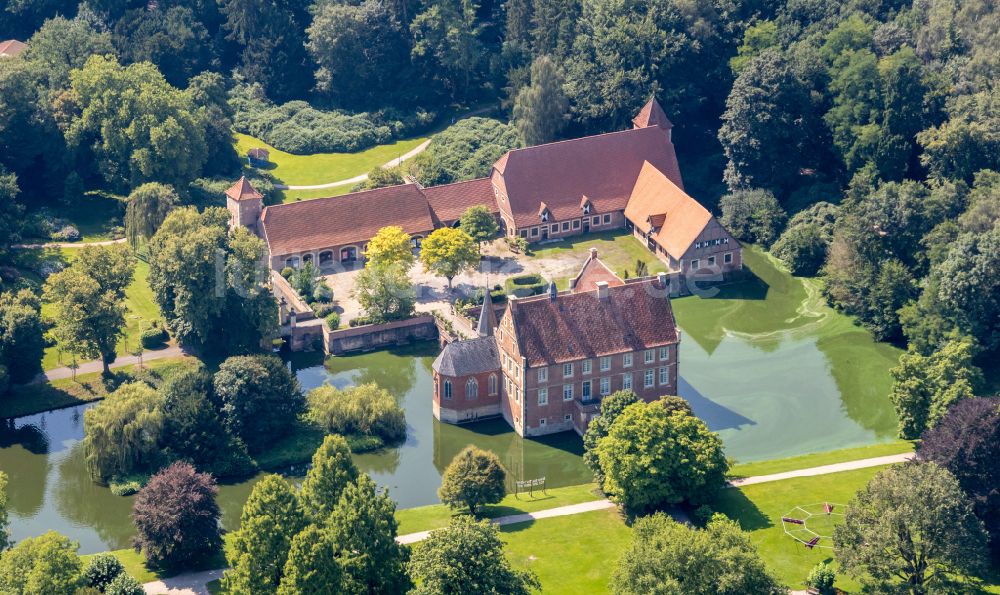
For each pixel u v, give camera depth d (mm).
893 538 175000
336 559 173500
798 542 196000
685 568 169000
